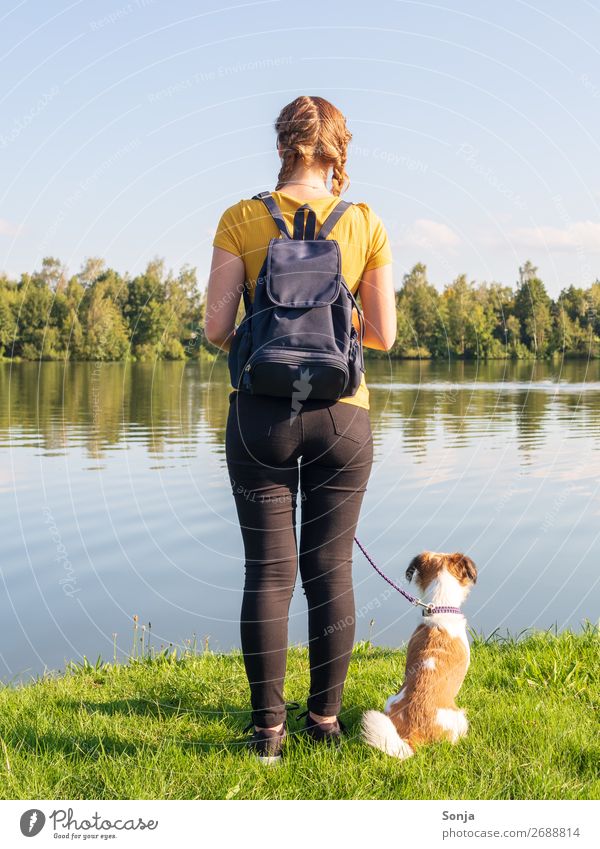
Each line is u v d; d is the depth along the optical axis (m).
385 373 34.09
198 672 3.75
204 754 2.67
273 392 2.37
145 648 4.65
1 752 2.62
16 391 27.48
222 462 11.91
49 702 3.34
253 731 2.75
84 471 11.20
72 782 2.47
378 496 9.36
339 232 2.51
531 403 23.08
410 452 12.98
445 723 2.78
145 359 30.73
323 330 2.38
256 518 2.50
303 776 2.47
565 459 12.07
